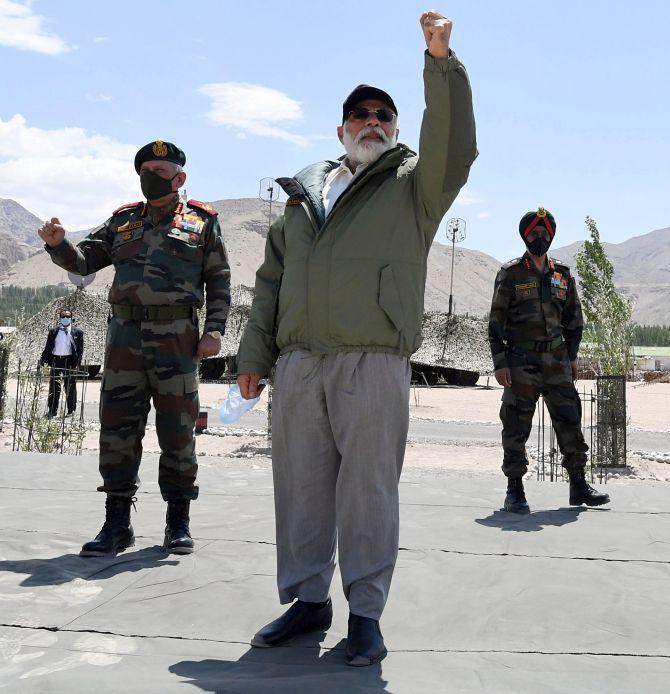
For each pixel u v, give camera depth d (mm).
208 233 4195
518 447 5395
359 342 2746
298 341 2893
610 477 10469
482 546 4305
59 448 10672
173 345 4070
